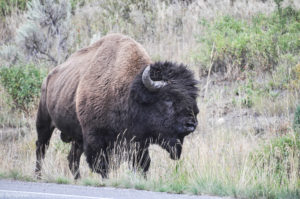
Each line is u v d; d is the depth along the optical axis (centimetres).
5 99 5066
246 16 5966
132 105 2822
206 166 2848
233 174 2680
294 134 3294
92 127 2973
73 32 5869
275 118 4119
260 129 3994
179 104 2683
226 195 2202
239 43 5184
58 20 5656
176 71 2756
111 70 3002
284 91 4594
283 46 5034
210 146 3400
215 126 4134
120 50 3059
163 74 2747
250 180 2588
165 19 6216
